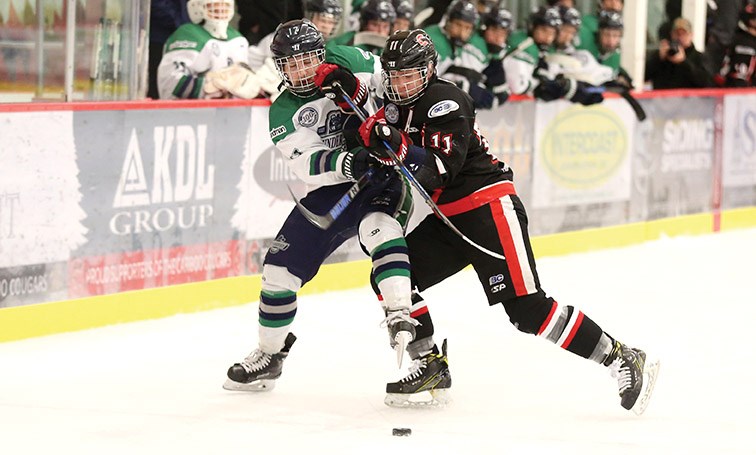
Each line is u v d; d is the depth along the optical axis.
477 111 20.41
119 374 13.34
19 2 15.52
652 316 17.22
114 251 15.80
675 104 24.06
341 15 19.52
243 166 17.33
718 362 14.51
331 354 14.45
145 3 16.72
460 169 11.30
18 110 14.59
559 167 21.98
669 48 24.88
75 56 16.09
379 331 15.83
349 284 18.84
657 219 24.06
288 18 19.11
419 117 11.09
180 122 16.44
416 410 12.05
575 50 22.56
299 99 11.51
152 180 16.17
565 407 12.27
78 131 15.26
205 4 17.75
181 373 13.43
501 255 11.43
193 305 16.83
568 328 11.51
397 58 10.88
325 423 11.53
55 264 15.17
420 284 11.85
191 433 11.10
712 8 25.92
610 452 10.73
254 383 12.59
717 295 18.88
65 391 12.56
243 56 18.33
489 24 20.44
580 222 22.55
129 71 16.66
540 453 10.64
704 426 11.66
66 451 10.50
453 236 11.62
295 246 11.93
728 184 25.55
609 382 13.30
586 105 21.84
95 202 15.53
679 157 24.34
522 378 13.43
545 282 19.64
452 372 13.66
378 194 11.73
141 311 16.17
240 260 17.47
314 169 11.34
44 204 14.97
